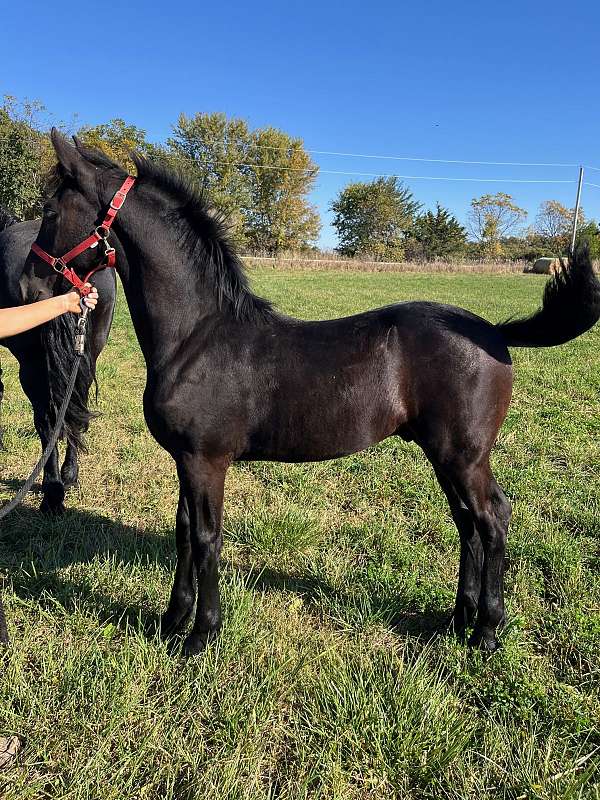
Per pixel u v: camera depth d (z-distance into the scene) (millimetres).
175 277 2500
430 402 2459
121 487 4410
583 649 2658
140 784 2012
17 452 4957
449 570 3389
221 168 47062
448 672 2557
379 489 4422
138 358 8641
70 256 2533
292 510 3836
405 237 56250
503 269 38688
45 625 2789
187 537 2711
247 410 2492
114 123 33438
